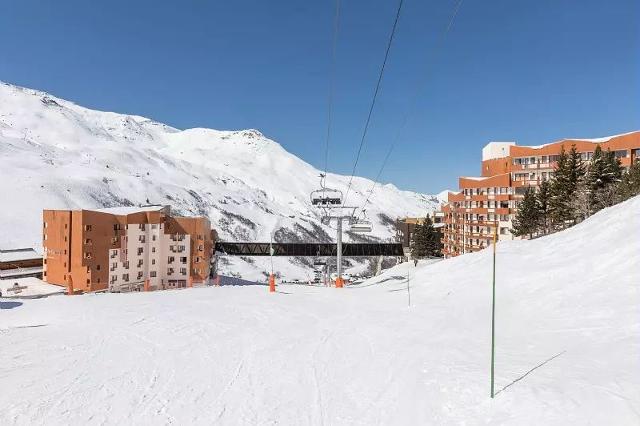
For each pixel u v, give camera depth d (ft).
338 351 44.60
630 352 32.40
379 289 98.27
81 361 41.63
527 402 26.35
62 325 58.29
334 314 66.54
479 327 49.96
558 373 30.55
